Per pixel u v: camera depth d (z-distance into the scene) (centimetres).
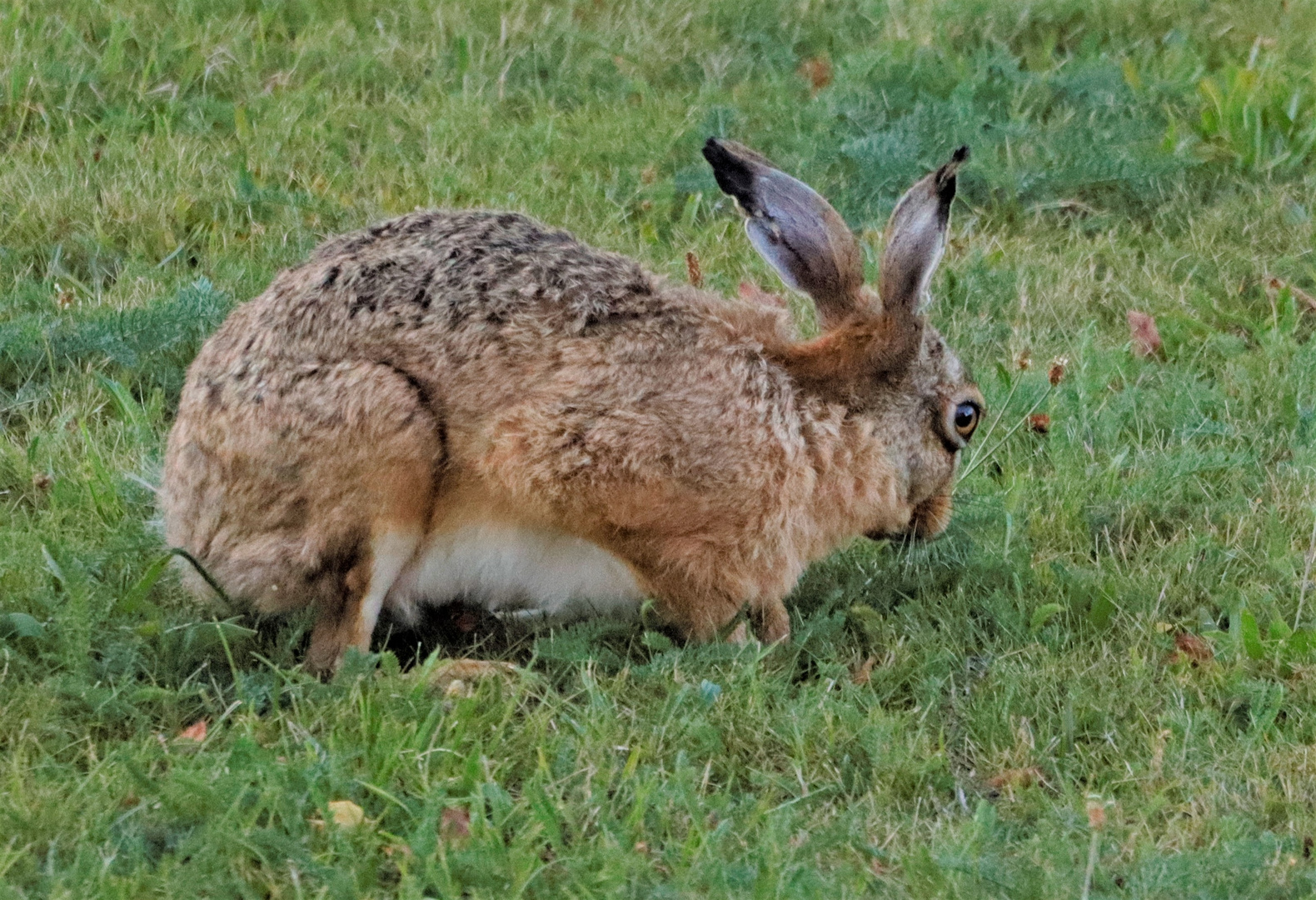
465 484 1032
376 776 888
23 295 1397
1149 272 1609
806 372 1109
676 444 1042
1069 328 1517
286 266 1480
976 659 1092
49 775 884
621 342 1047
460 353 1021
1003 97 1897
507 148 1734
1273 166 1775
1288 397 1380
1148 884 824
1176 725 985
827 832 850
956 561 1193
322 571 1016
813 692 1012
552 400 1027
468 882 806
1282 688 1004
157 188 1574
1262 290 1586
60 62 1788
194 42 1872
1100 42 2089
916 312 1127
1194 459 1266
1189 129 1850
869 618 1117
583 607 1114
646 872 813
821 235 1127
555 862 832
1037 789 932
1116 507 1254
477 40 1980
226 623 1005
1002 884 823
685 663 1039
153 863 815
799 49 2077
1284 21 2134
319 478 998
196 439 1026
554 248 1082
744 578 1089
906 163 1717
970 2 2120
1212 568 1180
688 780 901
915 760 959
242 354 1021
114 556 1095
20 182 1569
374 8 2047
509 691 1014
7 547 1088
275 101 1795
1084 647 1088
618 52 2002
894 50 1961
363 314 1017
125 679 969
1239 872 847
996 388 1402
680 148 1772
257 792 861
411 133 1777
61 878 771
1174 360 1493
